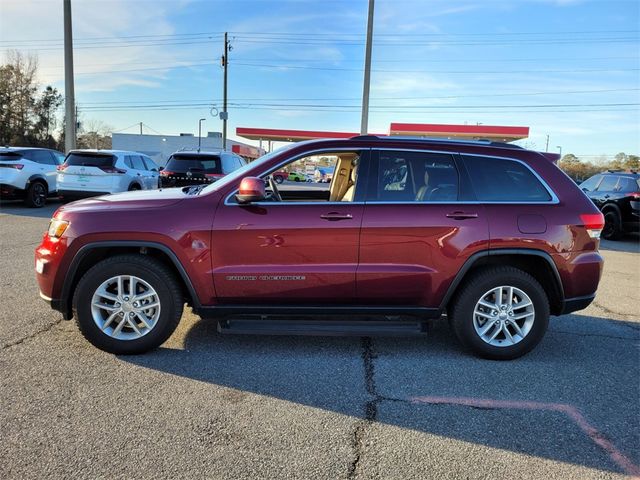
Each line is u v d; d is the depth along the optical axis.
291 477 2.49
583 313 5.59
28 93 55.06
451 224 3.88
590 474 2.59
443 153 4.05
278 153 4.05
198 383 3.49
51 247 3.84
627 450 2.82
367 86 16.66
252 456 2.65
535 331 4.04
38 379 3.47
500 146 4.16
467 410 3.23
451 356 4.14
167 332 3.93
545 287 4.22
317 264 3.85
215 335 4.45
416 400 3.35
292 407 3.20
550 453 2.77
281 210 3.84
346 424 3.02
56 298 3.88
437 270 3.90
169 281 3.87
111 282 3.86
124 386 3.41
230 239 3.80
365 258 3.87
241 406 3.19
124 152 13.66
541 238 3.94
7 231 9.73
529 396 3.46
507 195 4.04
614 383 3.70
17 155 13.63
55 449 2.65
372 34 16.39
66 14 17.66
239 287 3.86
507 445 2.83
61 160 15.28
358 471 2.55
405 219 3.87
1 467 2.48
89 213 3.83
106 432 2.83
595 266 4.05
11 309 4.93
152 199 3.95
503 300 4.05
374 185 3.95
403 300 3.97
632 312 5.66
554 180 4.11
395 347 4.31
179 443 2.75
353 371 3.79
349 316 4.24
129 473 2.47
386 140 4.05
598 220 4.08
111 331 3.90
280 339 4.41
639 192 11.48
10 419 2.93
